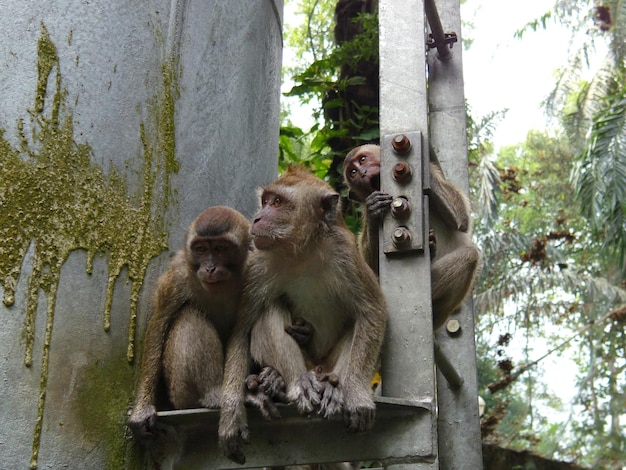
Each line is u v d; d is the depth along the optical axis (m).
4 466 1.73
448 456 2.30
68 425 1.79
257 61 2.42
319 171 3.88
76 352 1.83
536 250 6.95
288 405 1.77
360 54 3.76
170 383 1.91
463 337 2.40
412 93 1.96
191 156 2.10
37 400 1.78
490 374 8.38
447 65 2.60
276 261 1.98
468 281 2.37
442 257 2.37
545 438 7.89
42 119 1.90
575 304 7.62
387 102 1.97
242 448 1.79
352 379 1.80
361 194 2.43
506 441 7.32
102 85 1.98
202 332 1.94
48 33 1.95
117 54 2.02
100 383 1.85
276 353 1.91
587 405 7.85
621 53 6.94
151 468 1.85
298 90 3.82
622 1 6.94
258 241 1.94
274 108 2.54
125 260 1.93
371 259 2.28
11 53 1.92
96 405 1.83
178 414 1.80
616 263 6.69
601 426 7.68
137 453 1.85
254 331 1.96
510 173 6.97
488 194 6.77
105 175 1.95
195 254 1.96
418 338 1.83
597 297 7.34
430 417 1.75
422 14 2.01
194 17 2.19
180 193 2.06
